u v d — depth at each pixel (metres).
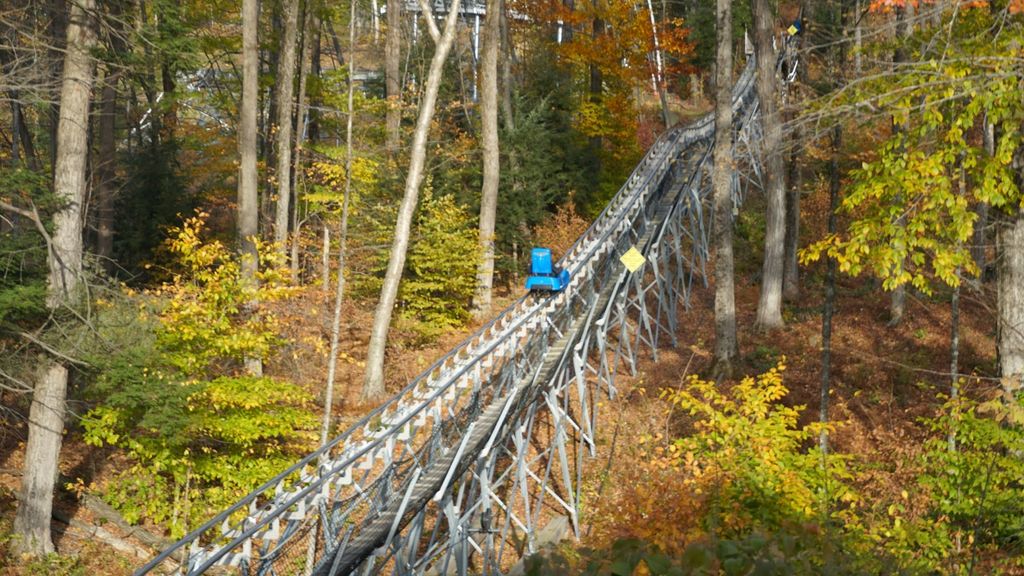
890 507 11.00
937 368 23.89
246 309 19.42
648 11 39.84
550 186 35.88
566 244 33.31
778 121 14.23
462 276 28.88
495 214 32.38
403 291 28.80
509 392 17.67
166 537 17.62
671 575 4.12
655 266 27.39
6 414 19.66
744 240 36.44
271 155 34.41
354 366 25.70
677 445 14.03
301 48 28.83
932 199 11.76
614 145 40.78
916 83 10.82
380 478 14.69
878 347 25.75
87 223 26.22
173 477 18.89
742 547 4.38
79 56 15.91
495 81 29.59
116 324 15.95
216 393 16.86
